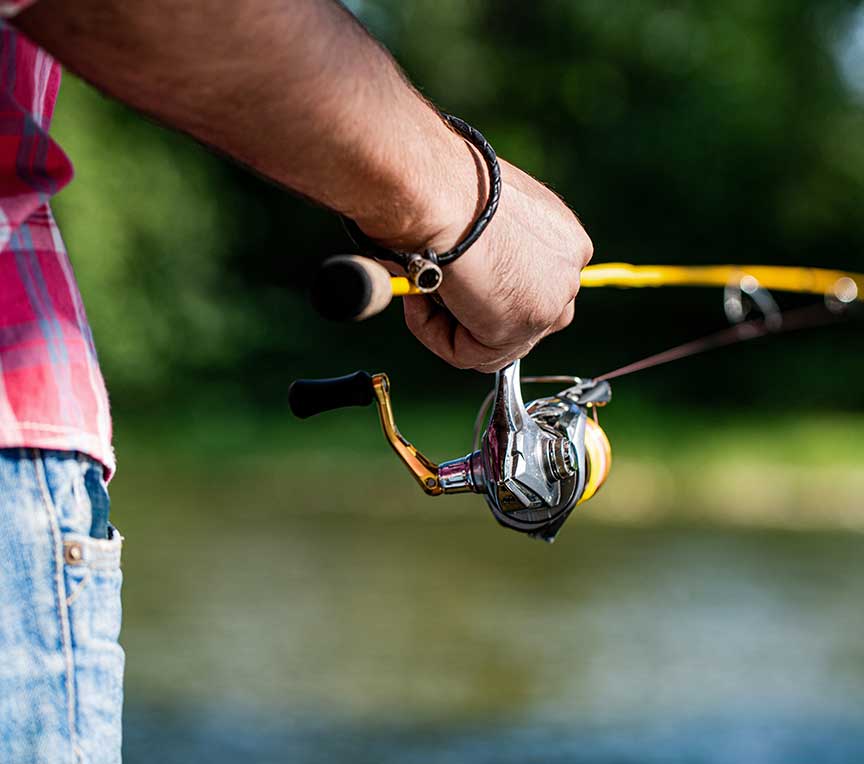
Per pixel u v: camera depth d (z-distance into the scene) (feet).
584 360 81.05
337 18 3.07
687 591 30.68
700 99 79.36
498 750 18.29
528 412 4.60
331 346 79.82
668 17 79.77
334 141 3.14
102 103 70.44
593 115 80.74
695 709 20.54
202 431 65.46
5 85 3.40
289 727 19.13
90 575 3.40
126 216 72.23
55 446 3.36
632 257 81.10
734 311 11.87
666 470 56.44
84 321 3.57
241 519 41.32
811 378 77.15
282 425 66.74
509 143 79.10
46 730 3.32
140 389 73.00
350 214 3.40
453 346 3.94
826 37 80.02
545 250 3.83
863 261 81.15
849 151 79.56
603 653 24.21
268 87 2.96
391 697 20.90
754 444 63.46
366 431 64.64
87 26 2.77
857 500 49.06
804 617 27.78
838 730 19.54
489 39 81.10
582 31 79.66
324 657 23.44
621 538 39.14
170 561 33.27
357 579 31.45
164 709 19.94
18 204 3.31
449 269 3.56
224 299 77.41
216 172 78.64
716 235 81.35
